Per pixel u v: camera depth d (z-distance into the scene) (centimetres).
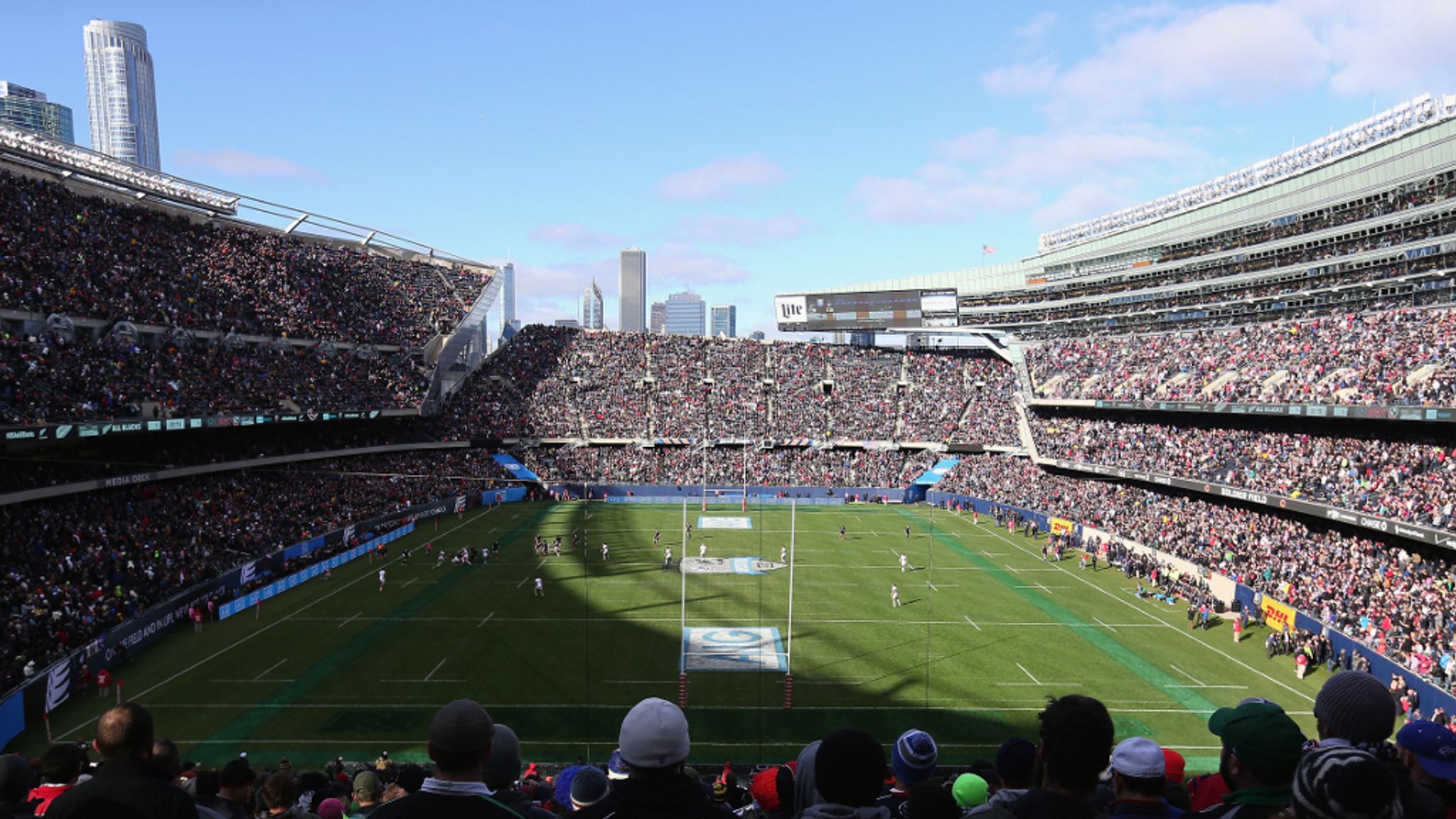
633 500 9294
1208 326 8631
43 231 5562
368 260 9662
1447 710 3225
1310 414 5622
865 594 5478
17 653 3412
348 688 3700
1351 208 6888
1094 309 10100
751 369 11319
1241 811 496
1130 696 3712
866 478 9775
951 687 3797
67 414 4506
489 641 4384
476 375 10400
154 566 4591
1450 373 5084
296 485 6731
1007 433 9756
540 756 3069
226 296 6894
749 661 4106
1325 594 4428
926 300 10756
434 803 491
